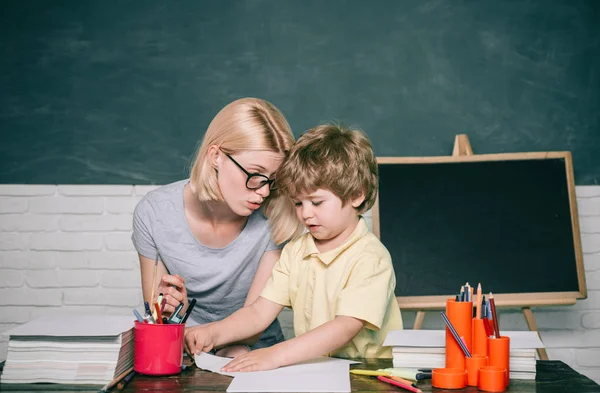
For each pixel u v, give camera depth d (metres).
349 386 1.24
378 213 2.82
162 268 1.92
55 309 3.01
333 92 3.02
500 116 3.02
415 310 2.76
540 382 1.31
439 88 3.02
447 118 3.02
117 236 3.01
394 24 3.03
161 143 3.02
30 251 3.01
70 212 3.01
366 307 1.48
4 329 3.00
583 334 3.00
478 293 1.33
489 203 2.81
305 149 1.56
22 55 3.02
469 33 3.03
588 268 2.99
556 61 3.03
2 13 3.02
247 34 3.03
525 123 3.02
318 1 3.03
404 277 2.76
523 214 2.80
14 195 3.00
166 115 3.02
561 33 3.03
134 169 3.01
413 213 2.82
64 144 3.01
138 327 1.36
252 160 1.62
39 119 3.02
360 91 3.02
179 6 3.03
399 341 1.38
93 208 3.01
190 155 3.02
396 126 3.02
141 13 3.03
